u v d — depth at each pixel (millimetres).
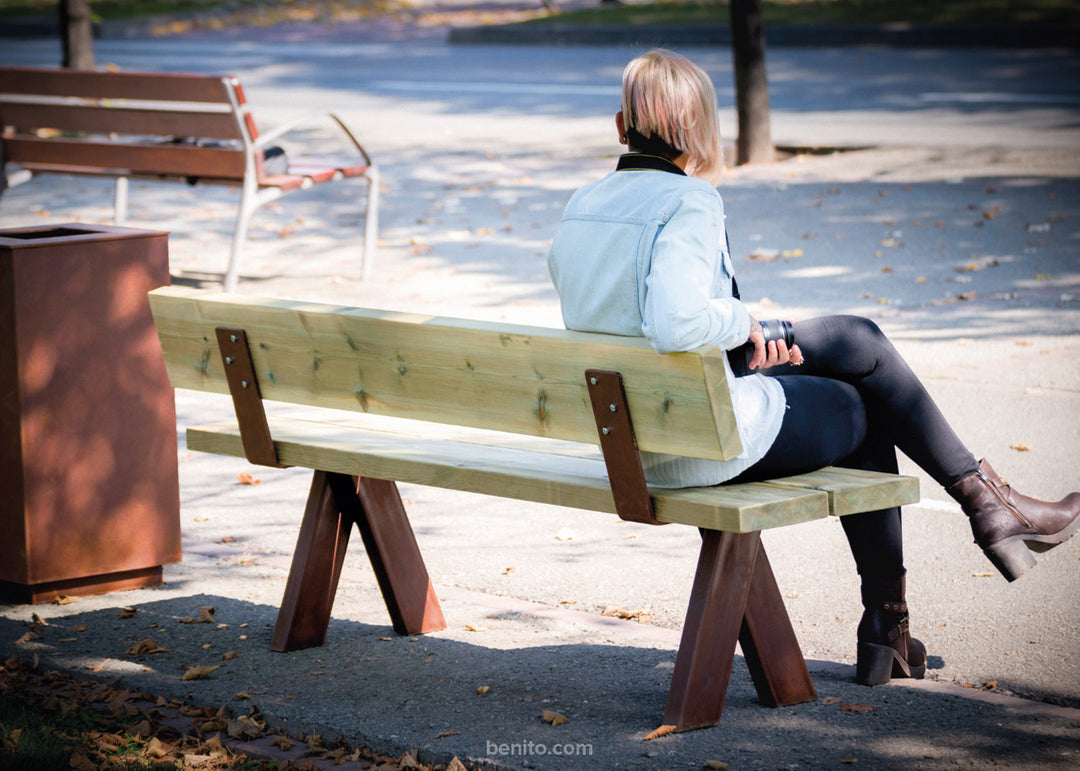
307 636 5574
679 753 4488
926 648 5551
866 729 4668
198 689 5180
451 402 4793
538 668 5316
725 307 4285
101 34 40250
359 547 7055
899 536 5027
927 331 10766
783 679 4863
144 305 6137
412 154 20422
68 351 5957
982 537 4914
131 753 4711
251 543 7086
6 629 5836
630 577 6512
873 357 4859
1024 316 11086
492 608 6062
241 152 11891
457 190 17688
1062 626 5734
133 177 12539
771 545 6926
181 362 5578
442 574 6594
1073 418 8641
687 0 38281
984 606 5996
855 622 5863
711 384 4137
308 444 5387
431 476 5031
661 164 4547
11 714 5012
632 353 4234
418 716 4859
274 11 44625
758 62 18297
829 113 22000
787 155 19016
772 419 4578
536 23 35531
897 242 13797
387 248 14594
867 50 29156
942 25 29531
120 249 6031
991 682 5180
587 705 4934
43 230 6277
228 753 4711
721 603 4664
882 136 19672
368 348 4902
